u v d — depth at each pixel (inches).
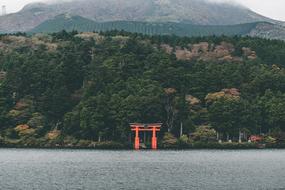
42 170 5487.2
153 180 4734.3
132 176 5014.8
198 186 4389.8
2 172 5265.8
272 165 6122.1
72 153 7731.3
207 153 7864.2
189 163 6314.0
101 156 7244.1
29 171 5383.9
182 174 5191.9
